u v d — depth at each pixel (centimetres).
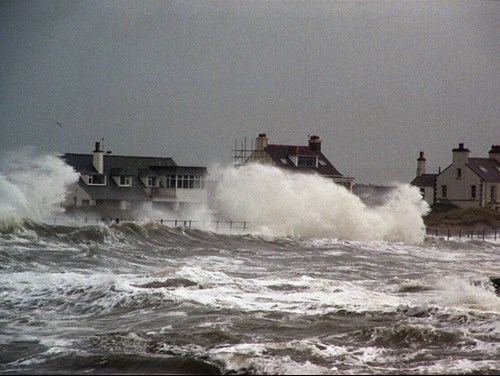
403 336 6122
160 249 13225
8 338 6006
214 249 13975
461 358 5609
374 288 8831
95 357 5441
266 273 10312
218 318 6794
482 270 11831
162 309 7156
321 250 15288
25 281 8325
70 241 13038
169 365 5291
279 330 6394
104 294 7669
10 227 13138
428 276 10019
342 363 5416
